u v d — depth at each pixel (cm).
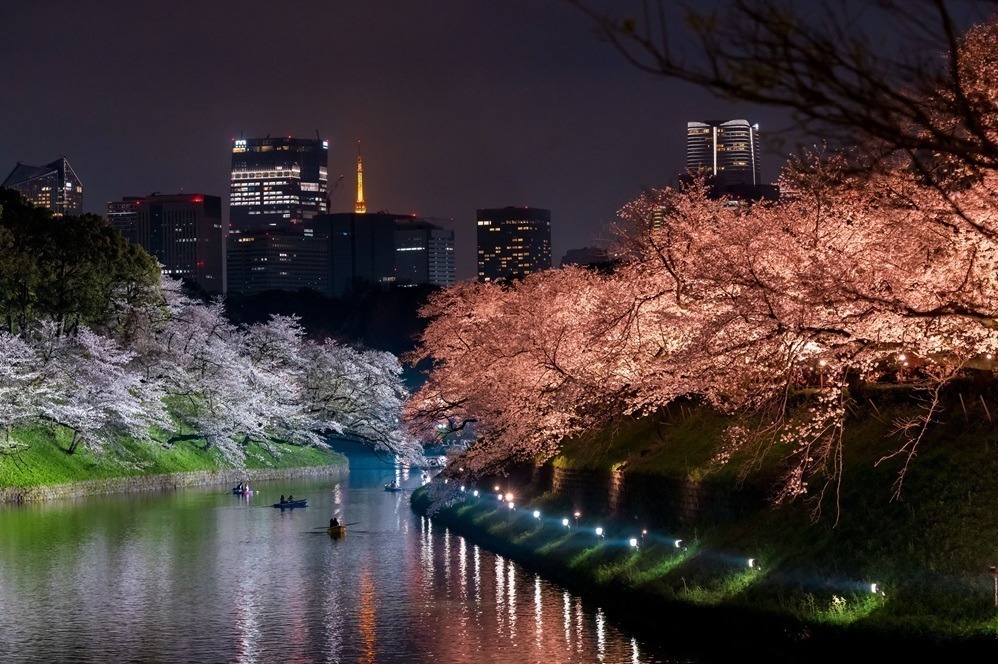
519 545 4612
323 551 5166
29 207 9056
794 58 1148
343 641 3152
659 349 3700
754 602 2652
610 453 4322
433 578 4191
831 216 2883
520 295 5131
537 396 4181
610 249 3697
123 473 8812
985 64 2016
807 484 2738
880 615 2289
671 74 1135
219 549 5275
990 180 2108
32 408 7912
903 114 1255
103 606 3788
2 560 4916
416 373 15725
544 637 3059
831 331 2370
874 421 2958
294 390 11531
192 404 10244
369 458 14975
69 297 8944
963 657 2067
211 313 10981
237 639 3228
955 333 2414
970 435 2630
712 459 3369
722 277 2712
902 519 2530
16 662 2986
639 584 3241
